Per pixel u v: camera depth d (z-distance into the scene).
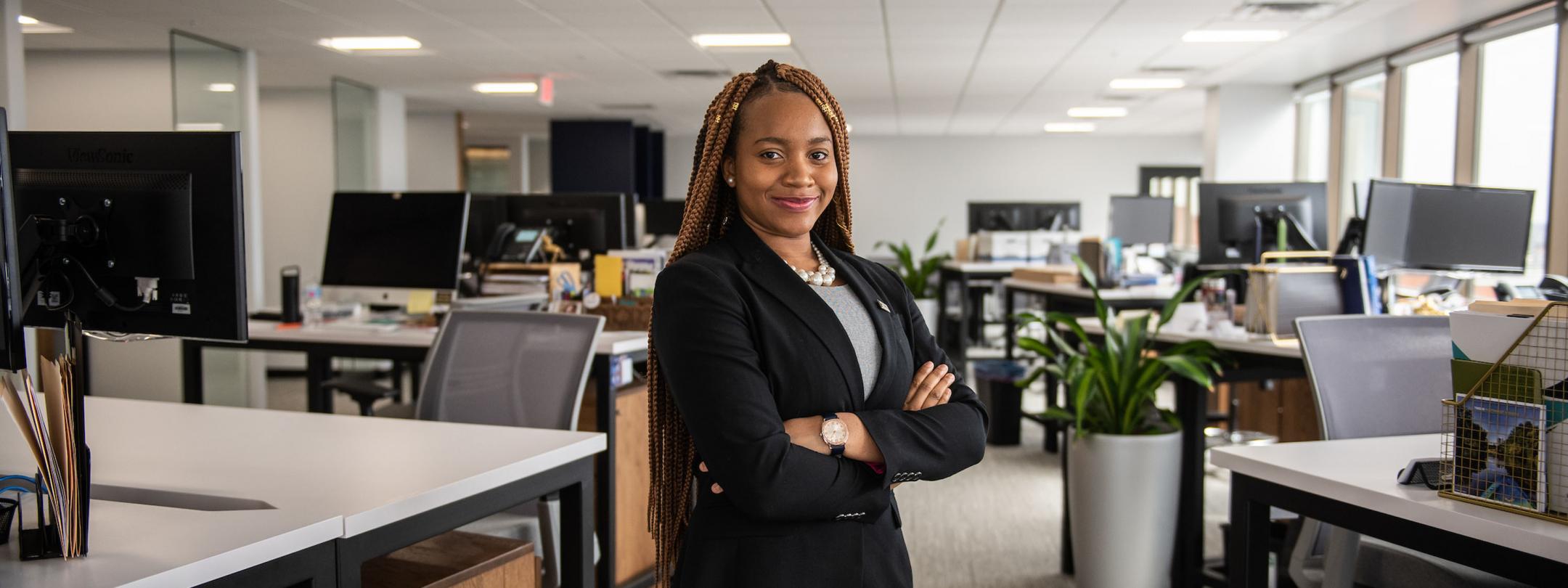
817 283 1.24
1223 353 3.07
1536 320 1.29
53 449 1.15
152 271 1.46
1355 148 8.45
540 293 3.56
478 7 5.85
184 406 2.15
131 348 6.70
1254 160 9.34
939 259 7.98
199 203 1.44
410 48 7.31
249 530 1.25
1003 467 4.79
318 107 9.30
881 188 14.88
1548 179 5.66
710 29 6.53
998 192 14.81
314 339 3.38
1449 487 1.39
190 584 1.13
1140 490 2.79
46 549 1.15
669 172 14.75
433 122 11.73
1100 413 2.90
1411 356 2.12
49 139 1.52
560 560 1.79
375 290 3.74
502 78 8.88
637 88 9.48
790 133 1.20
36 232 1.46
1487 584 1.67
